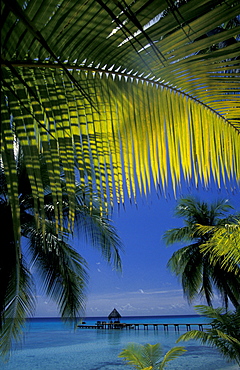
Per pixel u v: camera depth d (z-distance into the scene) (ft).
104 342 124.98
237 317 32.09
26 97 2.61
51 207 31.65
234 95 3.85
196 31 2.82
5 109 2.39
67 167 2.76
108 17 2.50
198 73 3.50
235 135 4.20
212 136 4.08
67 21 2.45
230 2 2.58
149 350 29.14
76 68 2.90
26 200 32.01
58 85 2.86
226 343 30.63
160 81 3.50
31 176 2.43
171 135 3.75
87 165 2.98
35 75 2.74
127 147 3.36
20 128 2.51
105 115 3.20
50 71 2.81
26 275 33.32
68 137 2.81
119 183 3.22
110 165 3.19
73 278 35.40
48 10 2.33
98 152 3.10
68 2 2.33
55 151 2.65
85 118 3.05
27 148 2.48
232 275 68.44
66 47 2.68
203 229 19.25
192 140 3.94
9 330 31.24
